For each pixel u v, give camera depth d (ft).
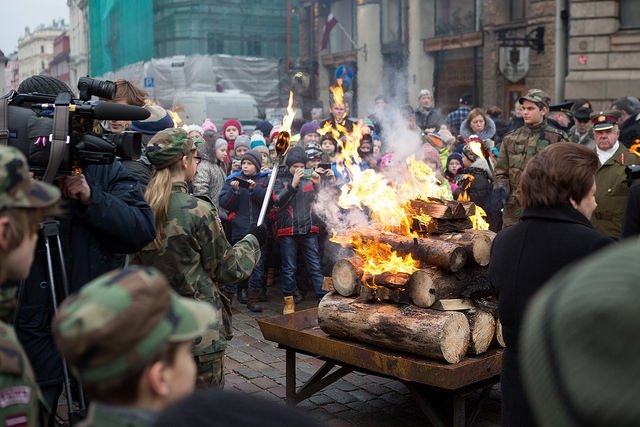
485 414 15.66
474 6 70.74
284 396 17.02
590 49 54.34
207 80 88.89
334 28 91.61
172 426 3.77
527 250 9.55
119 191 10.94
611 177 19.66
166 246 11.32
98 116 9.65
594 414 2.75
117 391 4.83
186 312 5.10
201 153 25.52
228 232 25.59
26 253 6.60
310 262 24.44
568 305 2.89
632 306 2.70
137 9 92.43
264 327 15.97
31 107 9.89
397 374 13.66
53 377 10.05
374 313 14.26
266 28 93.61
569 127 34.12
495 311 14.12
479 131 30.68
